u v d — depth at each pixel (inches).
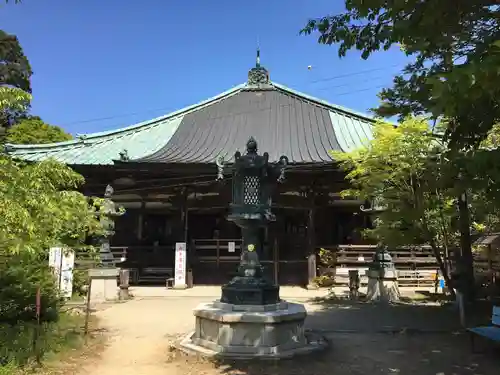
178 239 1069.8
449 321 486.9
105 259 689.0
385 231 556.7
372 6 248.2
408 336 412.5
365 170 580.1
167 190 958.4
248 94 1192.8
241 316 333.1
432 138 532.1
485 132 278.7
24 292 362.9
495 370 305.1
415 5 243.1
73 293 633.0
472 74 164.4
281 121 1047.0
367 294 673.6
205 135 1008.9
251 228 382.3
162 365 315.3
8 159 300.2
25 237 290.8
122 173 911.0
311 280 845.2
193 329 448.8
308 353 340.5
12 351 307.3
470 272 545.3
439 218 590.2
